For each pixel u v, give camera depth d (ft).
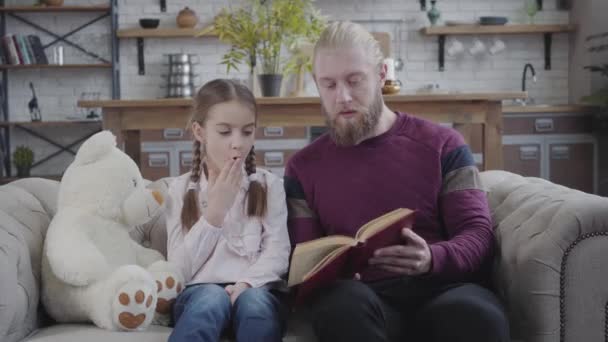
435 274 5.00
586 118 18.17
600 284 4.69
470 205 5.46
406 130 5.79
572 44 20.61
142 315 4.77
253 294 4.92
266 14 11.23
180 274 5.32
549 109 18.08
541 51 20.99
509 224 5.49
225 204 5.42
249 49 11.44
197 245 5.42
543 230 4.90
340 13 20.98
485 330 4.47
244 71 21.06
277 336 4.72
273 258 5.43
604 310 4.71
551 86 20.99
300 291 4.82
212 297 4.79
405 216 4.71
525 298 4.84
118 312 4.73
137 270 4.83
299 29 11.15
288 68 11.56
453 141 5.72
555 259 4.71
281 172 17.38
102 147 5.33
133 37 20.97
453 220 5.47
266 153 17.40
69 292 5.02
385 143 5.70
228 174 5.46
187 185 5.88
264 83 11.27
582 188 18.26
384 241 4.70
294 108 10.67
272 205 5.66
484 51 20.85
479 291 4.87
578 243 4.70
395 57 21.09
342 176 5.67
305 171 5.85
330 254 4.56
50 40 21.07
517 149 18.21
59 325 5.16
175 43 21.08
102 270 4.91
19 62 20.31
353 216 5.57
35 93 21.16
